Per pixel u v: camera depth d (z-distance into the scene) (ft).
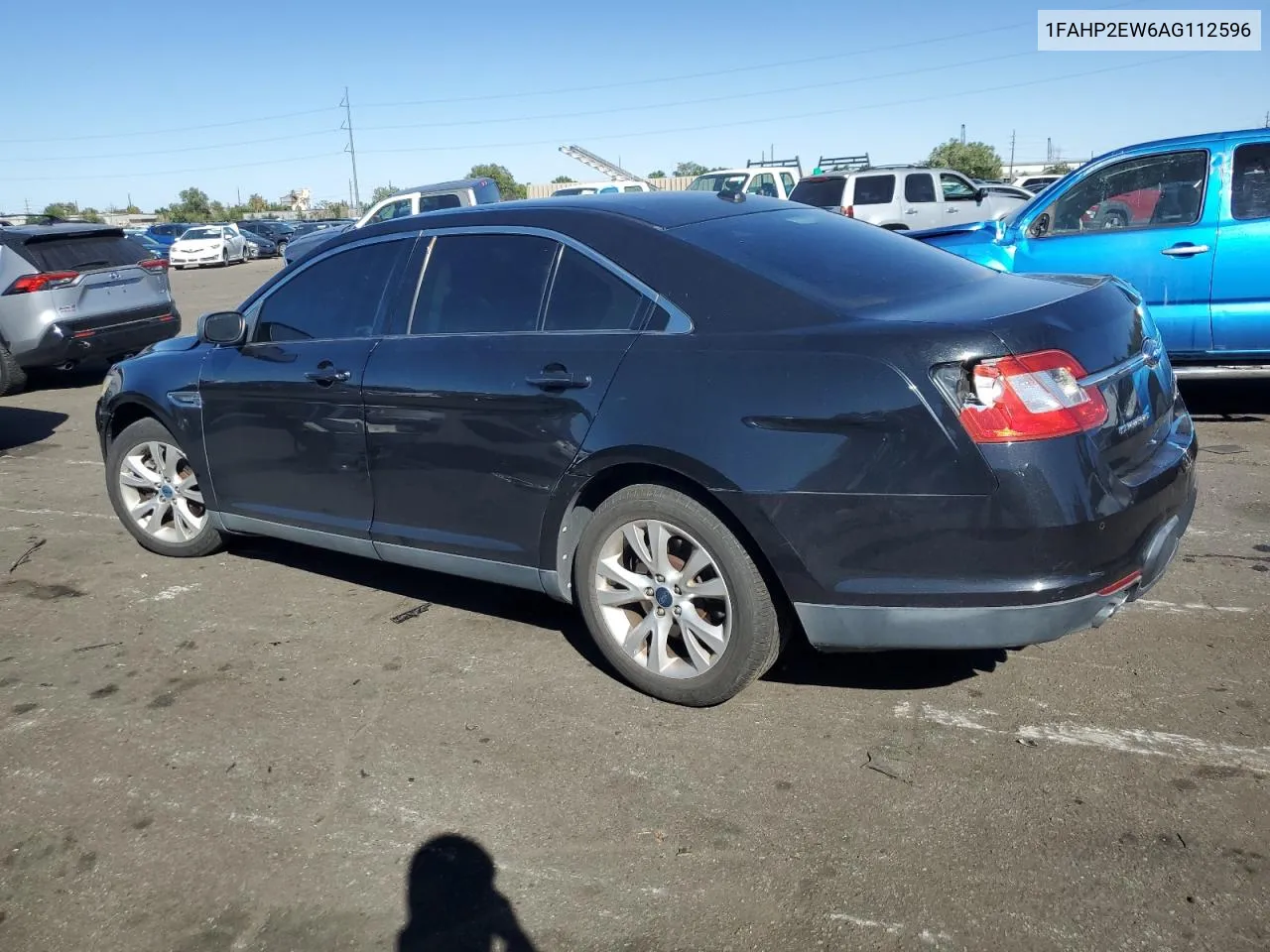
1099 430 10.25
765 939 8.46
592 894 9.09
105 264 37.91
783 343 10.77
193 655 14.21
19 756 11.76
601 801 10.41
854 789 10.38
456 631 14.69
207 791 10.92
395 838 10.00
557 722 12.00
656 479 11.75
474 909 8.98
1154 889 8.77
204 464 16.72
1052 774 10.46
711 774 10.79
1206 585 14.89
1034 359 9.94
